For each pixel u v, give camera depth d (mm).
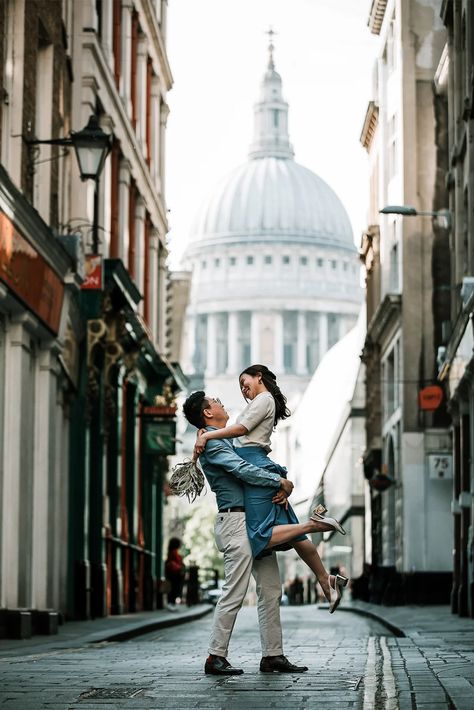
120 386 36844
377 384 63719
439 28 55438
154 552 48250
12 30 22141
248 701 8523
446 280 54062
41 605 22922
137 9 42250
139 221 42812
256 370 10688
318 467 125875
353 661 12797
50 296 22859
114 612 35781
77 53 31688
